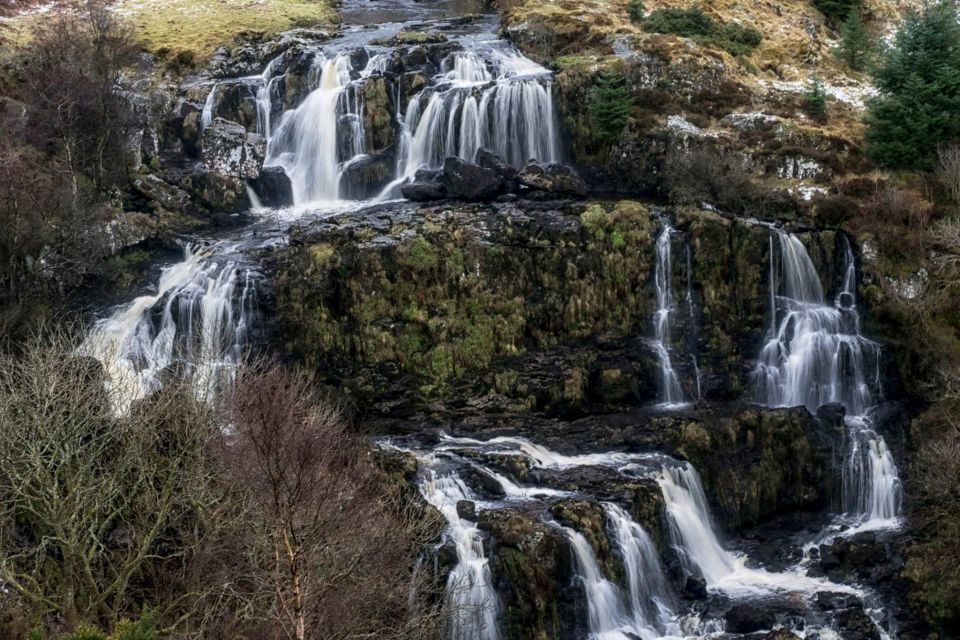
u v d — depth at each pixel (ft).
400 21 246.06
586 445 139.33
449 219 160.97
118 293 164.66
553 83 184.85
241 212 185.47
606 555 119.34
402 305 152.05
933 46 175.01
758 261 156.46
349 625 90.84
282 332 152.35
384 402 146.82
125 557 109.40
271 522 92.89
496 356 152.35
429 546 114.52
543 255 155.43
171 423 115.65
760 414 142.92
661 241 156.97
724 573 129.59
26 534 115.03
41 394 107.76
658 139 176.86
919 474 135.23
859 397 152.97
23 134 179.01
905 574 125.90
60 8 247.29
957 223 155.53
